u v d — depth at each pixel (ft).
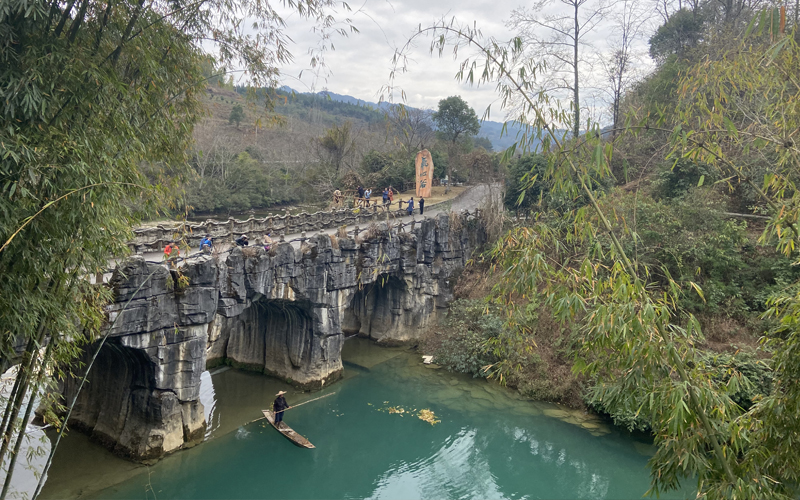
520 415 66.28
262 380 76.33
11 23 23.59
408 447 59.36
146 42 30.99
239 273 58.80
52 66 23.85
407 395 72.33
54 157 23.17
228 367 81.51
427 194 123.75
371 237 79.82
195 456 54.54
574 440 60.39
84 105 25.20
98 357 56.39
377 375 79.41
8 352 24.52
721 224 69.36
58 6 25.73
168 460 52.26
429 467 55.62
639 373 20.24
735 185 77.10
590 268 20.58
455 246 96.12
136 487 48.26
